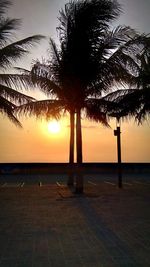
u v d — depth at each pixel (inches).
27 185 1056.2
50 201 641.0
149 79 963.3
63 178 1413.6
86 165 1743.4
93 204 591.5
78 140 780.6
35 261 268.5
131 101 1004.6
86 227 394.3
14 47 861.2
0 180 1315.2
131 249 298.8
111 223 417.1
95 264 257.9
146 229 380.8
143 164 1797.5
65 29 734.5
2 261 269.7
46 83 852.6
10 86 891.4
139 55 845.8
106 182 1171.3
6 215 483.5
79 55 717.9
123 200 645.3
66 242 326.3
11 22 858.1
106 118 947.3
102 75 755.4
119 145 945.5
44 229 386.0
